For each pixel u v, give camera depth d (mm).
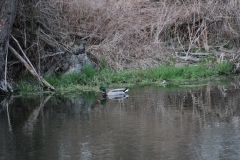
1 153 12531
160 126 14680
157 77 22531
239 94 19109
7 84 20219
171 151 12438
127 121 15281
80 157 12133
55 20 22547
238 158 11836
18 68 21734
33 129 14609
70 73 22000
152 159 11914
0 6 19125
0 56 19516
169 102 17844
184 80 22828
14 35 21234
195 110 16578
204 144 12922
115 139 13477
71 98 19078
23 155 12367
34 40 21516
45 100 18734
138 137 13625
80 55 22438
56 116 16109
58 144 13148
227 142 13055
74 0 23781
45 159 12062
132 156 12133
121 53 23844
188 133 13922
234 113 16078
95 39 24453
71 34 23672
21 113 16625
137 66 23719
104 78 22109
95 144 13086
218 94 19188
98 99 18875
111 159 11945
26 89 20578
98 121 15367
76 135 13906
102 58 23391
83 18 24453
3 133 14258
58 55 22219
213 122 15023
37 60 21484
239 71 24484
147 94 19500
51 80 21109
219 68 24000
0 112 16828
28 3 21203
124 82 22250
